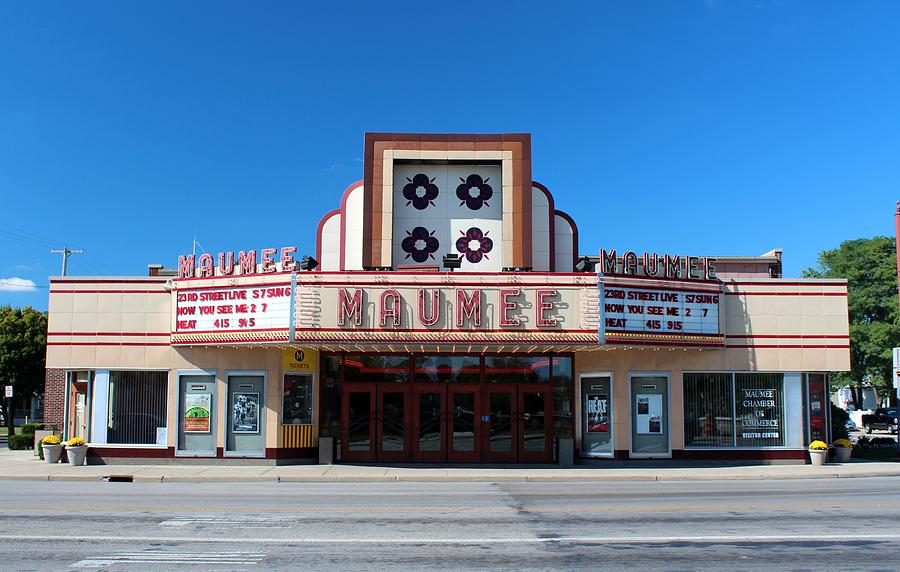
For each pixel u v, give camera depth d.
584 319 24.89
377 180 28.80
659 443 27.86
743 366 28.12
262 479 23.83
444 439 27.94
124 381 27.84
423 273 24.84
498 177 29.55
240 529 13.69
